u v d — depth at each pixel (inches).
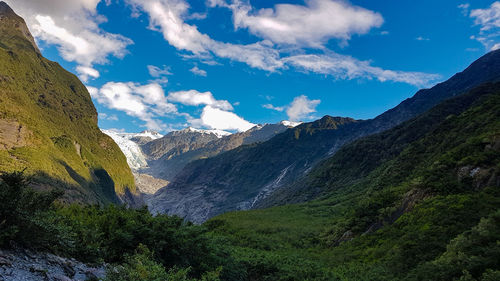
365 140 5541.3
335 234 1834.4
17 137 6210.6
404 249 1043.3
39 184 4928.6
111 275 329.1
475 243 783.1
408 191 1612.9
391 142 4859.7
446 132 2883.9
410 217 1317.7
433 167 1582.2
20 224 311.7
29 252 313.0
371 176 3993.6
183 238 546.9
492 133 1515.7
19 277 252.2
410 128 4805.6
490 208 1034.7
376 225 1562.5
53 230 358.3
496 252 689.6
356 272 1059.3
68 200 5428.2
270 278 903.7
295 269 986.1
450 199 1219.9
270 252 1482.5
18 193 314.0
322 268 1075.3
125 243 464.4
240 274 722.2
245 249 1393.9
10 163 5064.0
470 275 644.7
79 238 426.0
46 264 308.2
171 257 523.2
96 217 521.0
